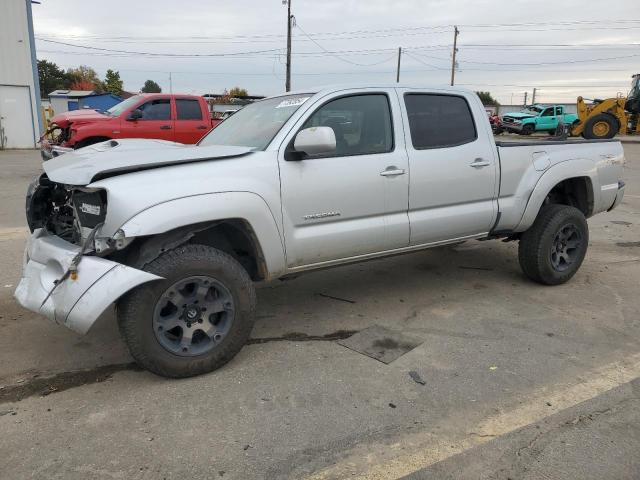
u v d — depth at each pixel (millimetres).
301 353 3873
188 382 3434
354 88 4152
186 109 12164
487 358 3795
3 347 3922
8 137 22266
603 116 26438
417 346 3998
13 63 21781
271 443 2809
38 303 3289
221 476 2559
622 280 5586
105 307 3057
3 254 6188
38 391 3322
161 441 2816
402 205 4277
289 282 5516
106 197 3213
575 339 4113
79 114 11930
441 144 4512
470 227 4730
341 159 3957
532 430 2930
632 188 12469
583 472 2596
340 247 4016
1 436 2850
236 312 3531
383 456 2715
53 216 3955
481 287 5359
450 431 2924
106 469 2596
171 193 3238
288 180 3701
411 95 4422
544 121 34062
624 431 2920
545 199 5277
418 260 6332
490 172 4746
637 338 4133
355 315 4629
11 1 21297
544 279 5270
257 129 4125
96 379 3477
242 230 3615
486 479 2551
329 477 2562
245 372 3572
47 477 2535
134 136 11523
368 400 3232
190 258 3324
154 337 3287
